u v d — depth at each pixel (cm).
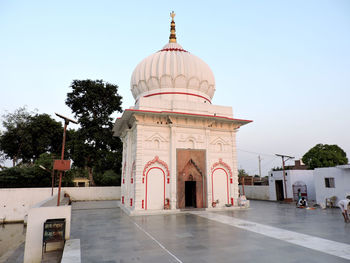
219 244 770
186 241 812
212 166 1745
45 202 1167
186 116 1647
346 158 3005
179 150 1647
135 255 668
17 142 3145
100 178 2992
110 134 2820
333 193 1839
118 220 1283
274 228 1018
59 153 3350
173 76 1894
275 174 2516
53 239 760
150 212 1446
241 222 1166
